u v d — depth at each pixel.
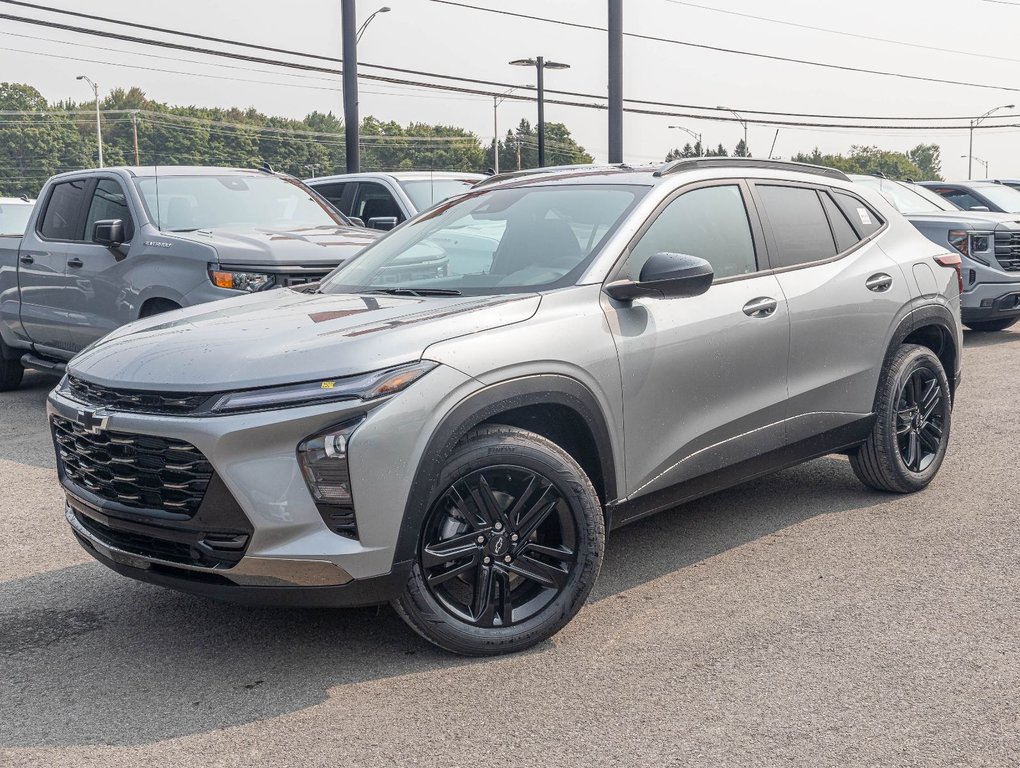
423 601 3.68
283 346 3.63
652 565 4.78
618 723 3.31
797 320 4.90
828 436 5.22
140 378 3.65
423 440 3.54
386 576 3.54
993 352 11.02
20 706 3.53
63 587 4.70
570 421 4.08
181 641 4.05
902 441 5.71
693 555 4.90
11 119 124.69
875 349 5.38
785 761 3.06
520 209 4.77
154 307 7.87
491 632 3.80
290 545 3.44
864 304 5.29
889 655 3.76
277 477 3.42
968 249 11.65
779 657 3.76
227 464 3.42
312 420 3.41
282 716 3.42
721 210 4.82
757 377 4.73
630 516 4.31
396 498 3.50
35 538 5.43
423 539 3.66
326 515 3.46
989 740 3.15
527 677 3.66
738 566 4.74
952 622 4.04
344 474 3.44
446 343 3.67
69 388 4.02
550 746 3.18
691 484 4.54
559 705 3.44
